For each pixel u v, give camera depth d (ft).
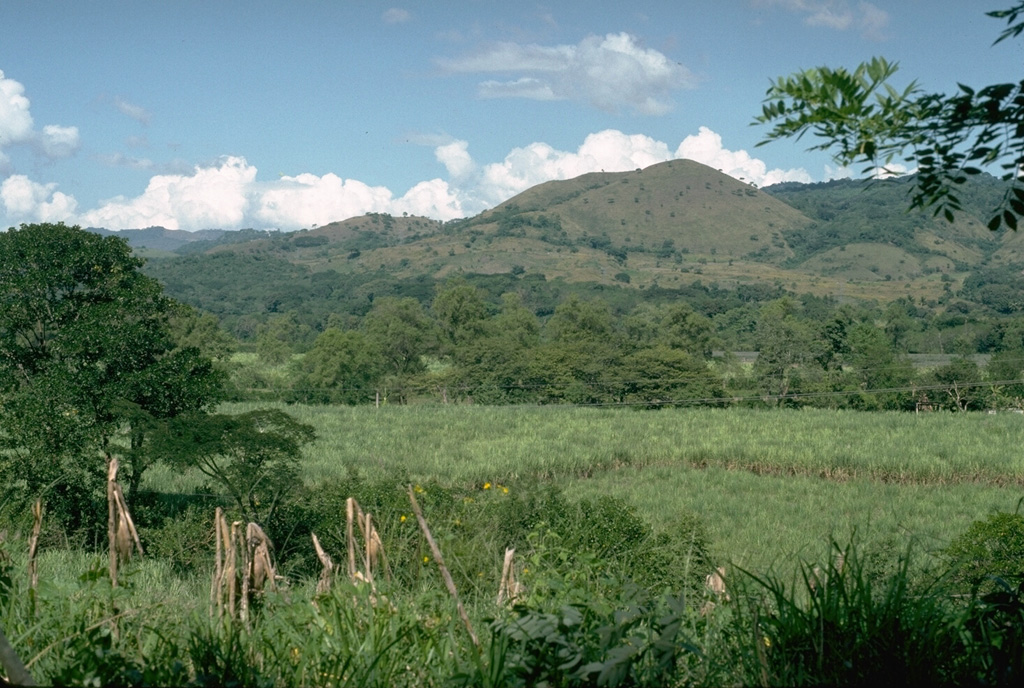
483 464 129.80
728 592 14.79
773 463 137.90
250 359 358.02
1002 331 312.50
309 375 254.68
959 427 177.06
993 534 24.95
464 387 247.70
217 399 74.79
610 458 140.77
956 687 11.36
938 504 103.76
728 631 12.98
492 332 314.96
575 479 125.59
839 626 11.80
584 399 239.09
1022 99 10.32
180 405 71.56
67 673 11.31
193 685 11.41
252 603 15.51
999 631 12.27
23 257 72.64
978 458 133.18
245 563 15.28
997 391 221.05
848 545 13.11
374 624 13.97
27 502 50.42
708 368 248.52
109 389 65.67
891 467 130.72
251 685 11.85
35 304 70.38
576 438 161.79
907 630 11.69
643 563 29.25
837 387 233.14
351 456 136.15
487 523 40.96
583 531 39.86
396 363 288.10
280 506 47.57
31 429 61.41
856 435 164.04
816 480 123.13
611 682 10.48
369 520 16.34
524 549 38.83
